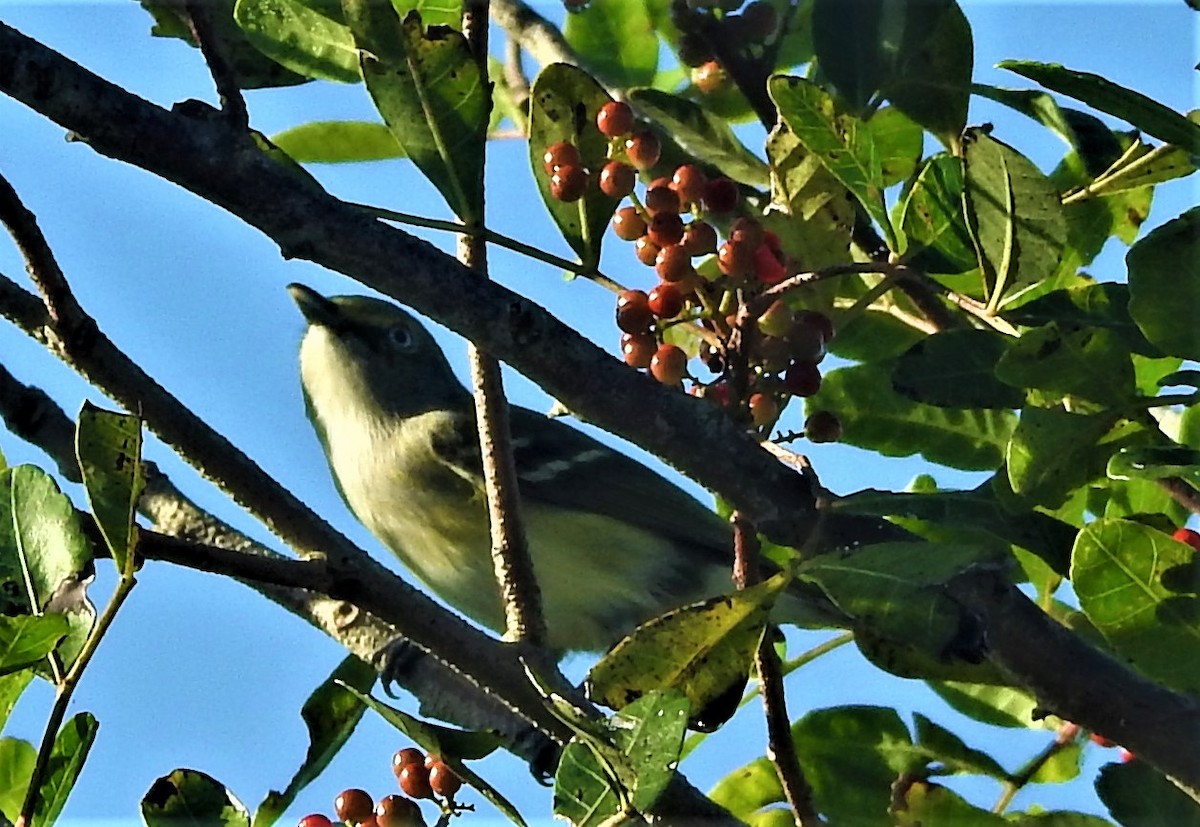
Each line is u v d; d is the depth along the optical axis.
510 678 5.18
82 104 4.67
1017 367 5.10
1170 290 5.01
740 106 7.94
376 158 7.74
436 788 5.42
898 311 7.51
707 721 4.56
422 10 6.27
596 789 4.29
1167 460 4.95
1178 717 5.25
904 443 7.34
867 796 6.65
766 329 5.79
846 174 6.06
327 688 5.64
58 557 4.59
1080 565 5.26
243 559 4.67
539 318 5.11
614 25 7.95
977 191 5.71
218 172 4.79
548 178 5.78
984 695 6.96
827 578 4.48
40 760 4.20
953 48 6.36
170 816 5.11
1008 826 6.05
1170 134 4.94
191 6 4.90
